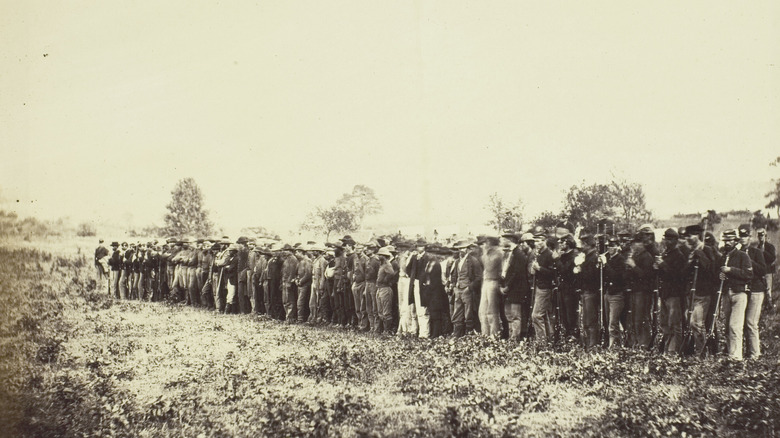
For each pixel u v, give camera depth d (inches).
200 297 700.7
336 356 448.1
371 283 523.5
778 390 332.5
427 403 355.6
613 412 321.4
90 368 478.0
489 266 452.8
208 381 424.2
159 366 468.1
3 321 616.1
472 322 466.3
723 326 383.9
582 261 414.6
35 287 667.4
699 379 350.9
